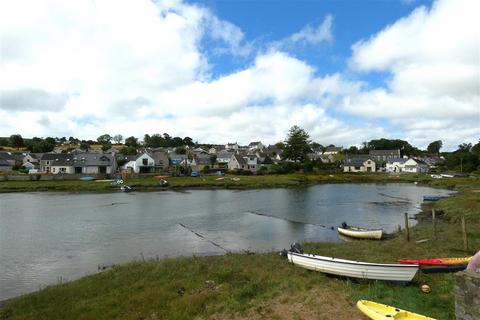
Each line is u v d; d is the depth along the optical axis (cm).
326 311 1069
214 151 16938
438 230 2302
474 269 842
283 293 1227
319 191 6184
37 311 1157
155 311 1118
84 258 1952
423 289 1174
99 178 7725
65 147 15275
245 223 3061
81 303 1202
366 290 1208
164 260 1691
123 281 1400
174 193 5772
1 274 1681
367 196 5350
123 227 2864
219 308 1126
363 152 17338
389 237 2336
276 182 7356
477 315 757
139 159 10188
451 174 9694
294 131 10469
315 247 1939
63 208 3962
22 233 2612
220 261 1630
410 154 17538
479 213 2838
